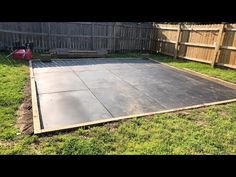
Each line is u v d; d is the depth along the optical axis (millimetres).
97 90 6051
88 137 3592
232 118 4523
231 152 3314
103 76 7586
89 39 12562
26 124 3900
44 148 3217
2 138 3418
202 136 3734
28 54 9383
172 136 3676
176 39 11688
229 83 7086
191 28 10695
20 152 3111
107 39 13031
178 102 5445
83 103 5082
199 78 7902
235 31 8648
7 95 5102
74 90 5949
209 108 5035
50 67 8539
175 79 7652
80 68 8641
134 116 4375
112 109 4820
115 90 6133
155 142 3469
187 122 4258
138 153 3178
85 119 4285
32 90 5555
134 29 13586
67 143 3355
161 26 12938
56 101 5117
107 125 4012
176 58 11836
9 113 4270
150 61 11078
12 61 8805
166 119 4336
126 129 3848
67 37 12000
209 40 9812
